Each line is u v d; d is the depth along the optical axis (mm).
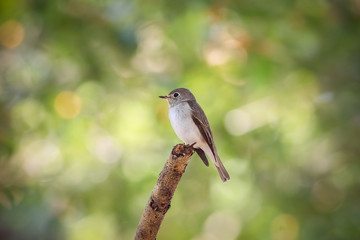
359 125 12883
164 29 13117
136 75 13172
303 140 13602
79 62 12422
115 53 12422
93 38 11883
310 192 13016
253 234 12977
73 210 13180
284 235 12781
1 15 11484
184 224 13781
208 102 13375
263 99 14070
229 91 13320
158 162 13250
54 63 12664
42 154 13719
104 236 13812
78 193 13141
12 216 11992
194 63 13320
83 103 13023
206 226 14297
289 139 13562
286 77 13758
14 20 11820
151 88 13141
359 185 12805
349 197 12750
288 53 12938
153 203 7012
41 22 11852
